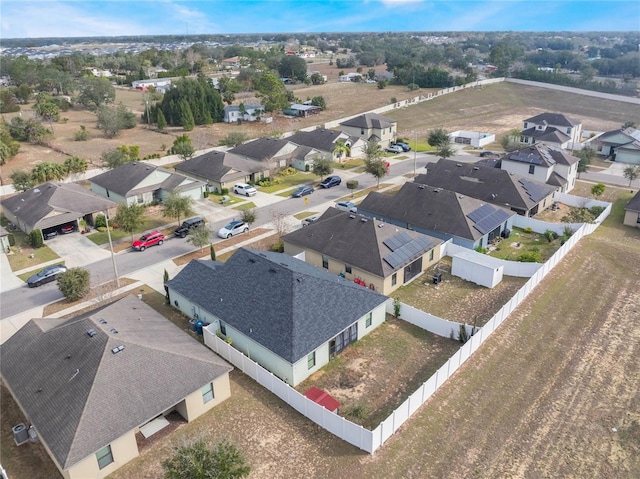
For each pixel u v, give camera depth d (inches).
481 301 1615.4
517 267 1749.5
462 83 6348.4
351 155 3518.7
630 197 2640.3
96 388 1008.2
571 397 1169.4
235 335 1344.7
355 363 1317.7
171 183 2581.2
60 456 910.4
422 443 1037.2
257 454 1021.2
